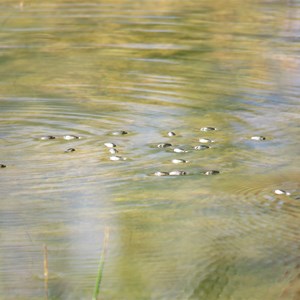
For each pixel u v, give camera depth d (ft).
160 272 23.75
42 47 53.11
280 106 40.81
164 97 42.47
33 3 66.90
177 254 24.88
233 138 36.11
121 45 53.57
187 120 38.70
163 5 66.13
